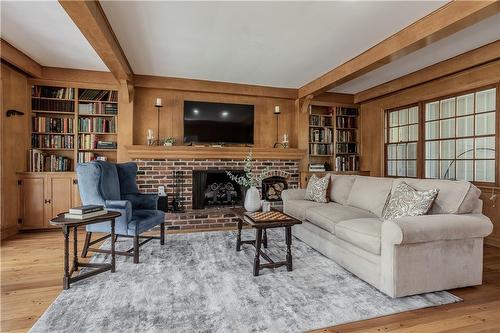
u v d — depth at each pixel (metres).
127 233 2.90
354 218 2.90
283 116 5.65
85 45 3.52
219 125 5.16
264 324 1.82
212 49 3.61
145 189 4.67
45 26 3.02
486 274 2.68
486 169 3.87
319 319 1.89
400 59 3.98
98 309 1.99
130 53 3.76
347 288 2.35
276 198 5.35
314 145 5.88
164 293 2.23
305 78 4.86
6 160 3.83
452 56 3.88
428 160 4.75
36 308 2.02
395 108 5.39
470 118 4.09
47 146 4.42
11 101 3.89
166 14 2.75
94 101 4.62
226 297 2.17
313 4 2.56
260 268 2.61
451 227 2.21
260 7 2.62
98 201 2.93
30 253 3.22
